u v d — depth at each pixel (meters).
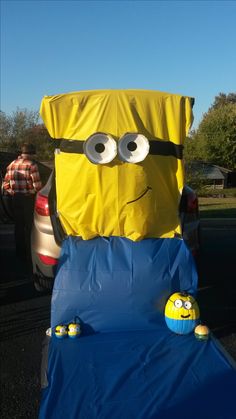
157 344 3.72
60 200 4.16
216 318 4.44
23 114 37.59
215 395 3.04
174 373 3.29
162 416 2.84
